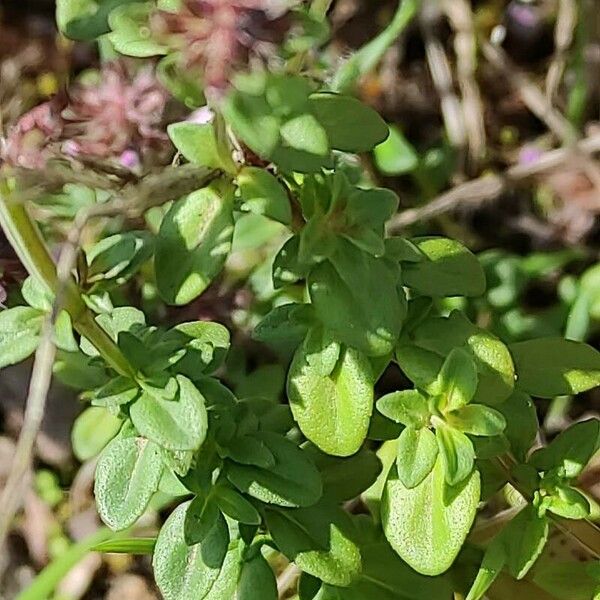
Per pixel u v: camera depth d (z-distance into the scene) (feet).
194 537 0.63
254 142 0.56
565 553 0.71
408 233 0.87
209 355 0.63
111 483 0.62
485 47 0.91
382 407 0.63
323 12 0.63
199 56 0.54
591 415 0.83
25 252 0.59
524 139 0.92
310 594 0.67
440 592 0.67
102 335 0.61
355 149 0.61
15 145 0.58
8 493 0.60
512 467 0.65
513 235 0.89
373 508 0.69
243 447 0.63
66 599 0.84
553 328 0.84
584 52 0.89
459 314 0.64
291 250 0.62
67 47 0.83
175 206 0.61
